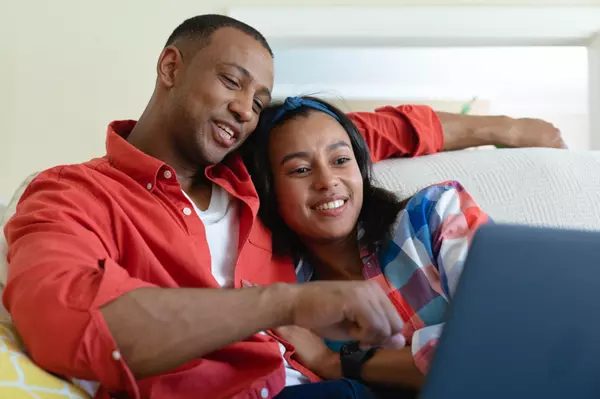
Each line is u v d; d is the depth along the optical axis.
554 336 0.43
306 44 2.07
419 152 1.58
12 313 0.78
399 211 1.26
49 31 2.01
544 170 1.47
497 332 0.45
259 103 1.23
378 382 1.08
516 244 0.47
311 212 1.23
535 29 2.04
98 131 1.99
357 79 4.38
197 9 2.03
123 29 2.02
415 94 4.67
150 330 0.73
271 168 1.28
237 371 1.00
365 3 2.04
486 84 4.59
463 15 2.03
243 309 0.77
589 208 1.42
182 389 0.93
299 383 1.12
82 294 0.74
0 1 2.01
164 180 1.12
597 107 2.09
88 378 0.74
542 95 4.88
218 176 1.28
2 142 1.98
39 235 0.85
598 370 0.41
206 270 1.04
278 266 1.28
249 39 1.21
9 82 2.00
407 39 2.05
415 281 1.17
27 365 0.76
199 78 1.18
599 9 2.04
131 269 0.99
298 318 0.77
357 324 0.78
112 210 1.01
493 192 1.45
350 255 1.30
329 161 1.24
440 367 0.45
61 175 1.07
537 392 0.42
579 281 0.44
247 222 1.19
